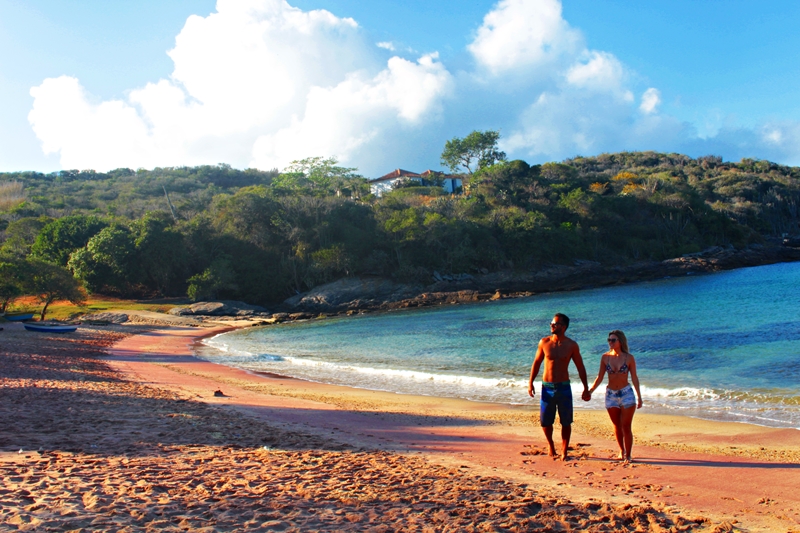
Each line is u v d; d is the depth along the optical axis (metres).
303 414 12.48
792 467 7.66
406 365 23.42
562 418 8.16
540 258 79.62
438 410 13.63
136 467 6.36
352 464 7.43
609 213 88.06
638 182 109.62
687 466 7.78
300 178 108.19
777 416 11.57
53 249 74.38
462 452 8.83
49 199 124.25
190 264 73.75
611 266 81.06
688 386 15.39
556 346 8.16
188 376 20.88
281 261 75.38
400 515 5.09
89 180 171.75
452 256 75.56
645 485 6.75
